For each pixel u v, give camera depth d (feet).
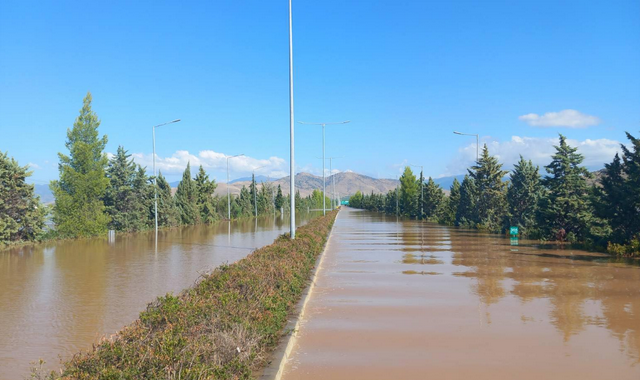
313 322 31.14
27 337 29.48
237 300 26.99
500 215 124.36
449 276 50.26
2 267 62.75
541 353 24.49
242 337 21.16
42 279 51.98
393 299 38.45
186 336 19.79
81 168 118.01
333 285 45.16
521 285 44.39
